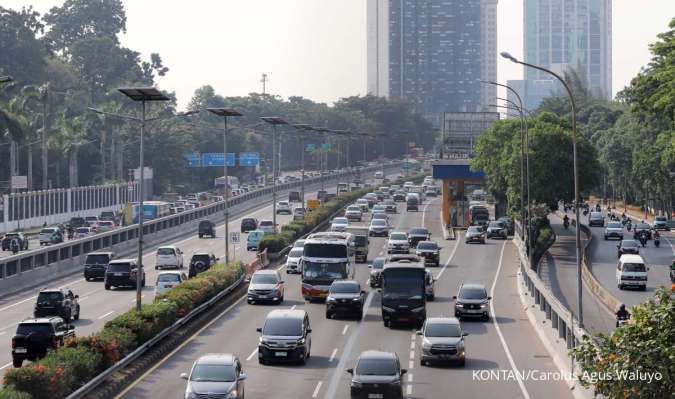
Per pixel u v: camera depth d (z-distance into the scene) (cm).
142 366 8500
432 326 8969
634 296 15012
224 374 6938
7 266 14662
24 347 8481
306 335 9019
